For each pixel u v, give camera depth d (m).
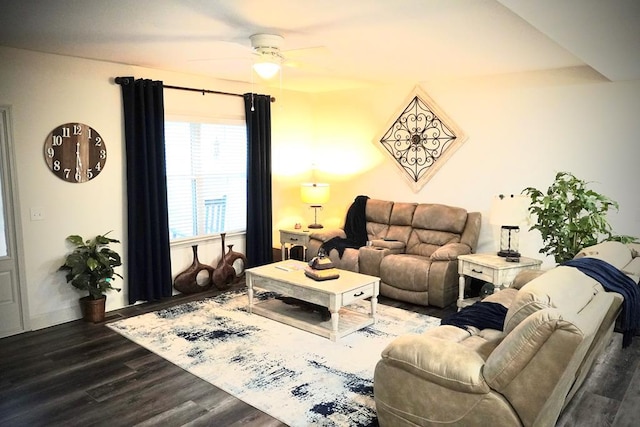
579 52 3.14
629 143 4.41
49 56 4.27
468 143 5.46
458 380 2.20
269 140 6.28
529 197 4.50
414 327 4.35
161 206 5.14
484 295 4.78
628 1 2.07
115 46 3.94
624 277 2.96
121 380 3.36
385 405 2.54
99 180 4.72
